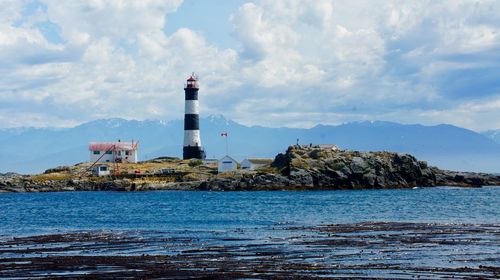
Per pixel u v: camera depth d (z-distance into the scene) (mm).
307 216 129125
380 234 90000
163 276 59375
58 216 139750
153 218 129125
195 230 100688
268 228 102188
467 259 67438
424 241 81312
